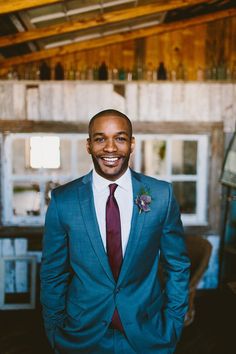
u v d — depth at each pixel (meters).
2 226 3.90
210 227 4.02
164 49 5.27
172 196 1.66
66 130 3.88
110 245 1.55
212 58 5.32
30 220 3.95
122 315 1.55
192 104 3.95
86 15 3.87
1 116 3.83
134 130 3.93
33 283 3.82
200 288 4.08
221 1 4.54
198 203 4.06
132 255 1.54
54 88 3.85
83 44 4.95
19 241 3.95
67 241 1.65
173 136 3.98
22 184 7.81
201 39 5.29
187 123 3.94
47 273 1.67
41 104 3.85
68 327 1.62
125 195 1.60
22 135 3.88
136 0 3.73
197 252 3.41
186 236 3.59
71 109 3.88
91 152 1.57
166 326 1.67
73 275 1.71
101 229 1.56
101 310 1.56
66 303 1.67
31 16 3.50
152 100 3.92
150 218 1.58
